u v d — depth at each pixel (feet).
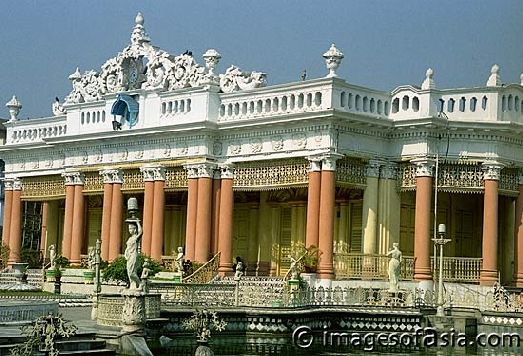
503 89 167.22
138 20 198.70
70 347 97.30
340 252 171.94
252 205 192.03
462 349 138.51
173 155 186.91
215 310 130.00
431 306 151.02
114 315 112.37
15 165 228.02
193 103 184.24
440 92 167.63
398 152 169.58
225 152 180.86
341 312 143.23
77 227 206.18
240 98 179.52
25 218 261.24
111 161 199.52
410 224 174.29
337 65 165.17
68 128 210.18
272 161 173.68
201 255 179.42
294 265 152.05
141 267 113.39
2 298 150.30
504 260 175.94
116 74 201.67
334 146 162.91
